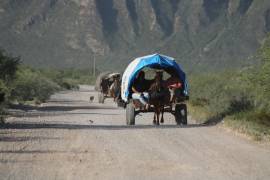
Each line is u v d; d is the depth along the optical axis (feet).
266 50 146.82
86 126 146.82
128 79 162.20
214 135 123.75
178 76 162.50
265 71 147.84
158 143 110.32
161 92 153.69
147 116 190.08
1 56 239.30
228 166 85.25
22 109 218.18
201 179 75.46
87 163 87.35
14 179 74.08
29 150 99.40
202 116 173.68
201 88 270.46
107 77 307.37
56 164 86.07
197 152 98.84
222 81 246.06
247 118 143.23
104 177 76.59
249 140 115.75
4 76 241.76
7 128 136.87
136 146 106.11
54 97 362.74
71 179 75.10
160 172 80.18
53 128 139.03
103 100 300.40
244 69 159.94
